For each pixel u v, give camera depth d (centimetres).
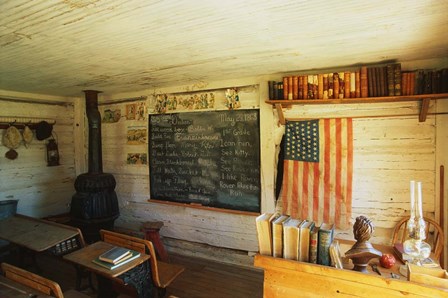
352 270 162
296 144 338
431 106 280
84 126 521
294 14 165
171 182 428
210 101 392
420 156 286
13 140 434
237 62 283
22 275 197
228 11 161
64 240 272
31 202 464
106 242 262
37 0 146
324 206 324
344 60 279
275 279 166
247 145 370
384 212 301
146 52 242
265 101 319
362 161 309
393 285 140
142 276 226
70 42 213
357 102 302
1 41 210
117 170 481
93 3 149
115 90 448
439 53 256
